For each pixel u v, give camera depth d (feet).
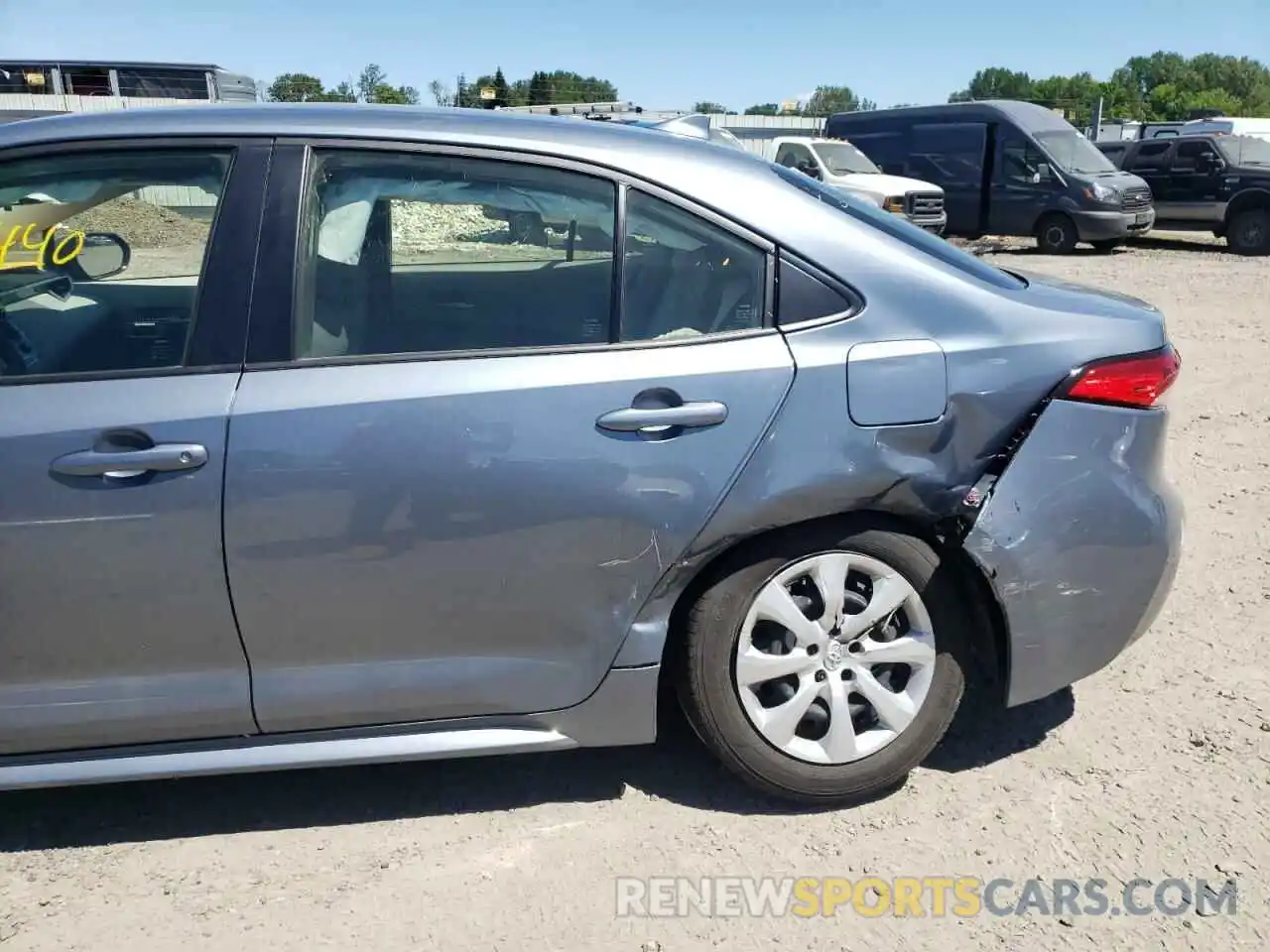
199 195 8.79
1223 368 28.43
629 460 8.66
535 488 8.59
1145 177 64.80
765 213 9.13
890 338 9.02
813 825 9.54
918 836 9.37
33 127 8.91
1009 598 9.27
